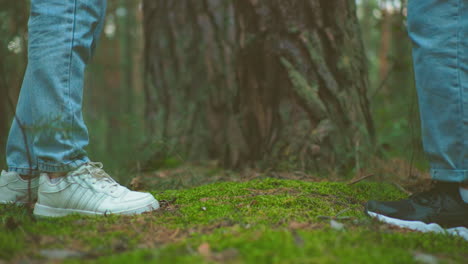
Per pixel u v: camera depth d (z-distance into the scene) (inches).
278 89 100.6
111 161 126.7
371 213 59.1
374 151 105.0
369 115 109.0
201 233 51.3
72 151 59.9
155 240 48.9
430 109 58.1
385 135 133.7
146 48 143.3
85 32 62.6
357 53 105.0
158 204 66.5
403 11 111.8
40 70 59.1
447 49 55.7
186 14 138.5
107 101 283.6
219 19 136.3
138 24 344.8
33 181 66.2
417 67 59.7
